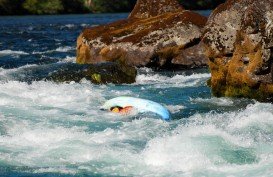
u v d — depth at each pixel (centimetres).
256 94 3619
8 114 3284
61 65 4709
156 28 5206
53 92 3966
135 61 5078
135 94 3991
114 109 3391
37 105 3562
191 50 5106
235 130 2830
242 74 3628
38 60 6009
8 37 9275
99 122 3134
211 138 2655
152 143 2633
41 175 2311
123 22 5591
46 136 2812
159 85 4369
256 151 2495
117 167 2392
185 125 2988
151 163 2430
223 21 3816
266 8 3553
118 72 4531
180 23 5188
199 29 5144
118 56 5122
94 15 18088
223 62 3762
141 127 2994
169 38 5097
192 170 2328
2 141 2725
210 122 3044
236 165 2348
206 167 2348
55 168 2384
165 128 2959
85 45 5284
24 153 2553
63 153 2553
